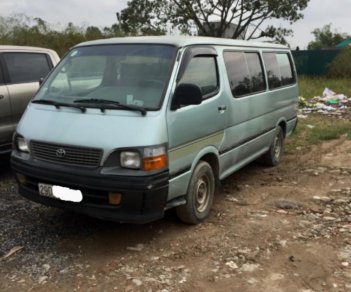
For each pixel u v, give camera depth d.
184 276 3.87
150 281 3.78
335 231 4.78
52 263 4.06
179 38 4.96
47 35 17.25
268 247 4.41
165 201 4.25
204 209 5.05
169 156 4.24
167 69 4.53
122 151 4.01
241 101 5.70
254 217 5.19
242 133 5.82
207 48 5.14
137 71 4.66
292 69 8.20
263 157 7.36
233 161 5.73
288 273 3.93
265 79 6.67
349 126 11.45
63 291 3.64
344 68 26.33
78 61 5.11
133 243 4.47
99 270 3.95
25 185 4.62
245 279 3.83
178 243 4.48
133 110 4.20
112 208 4.05
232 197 5.92
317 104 15.50
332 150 8.84
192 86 4.30
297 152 8.67
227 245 4.45
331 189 6.29
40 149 4.39
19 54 6.94
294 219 5.13
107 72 4.82
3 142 6.52
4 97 6.43
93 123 4.22
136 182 3.96
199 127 4.71
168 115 4.25
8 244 4.40
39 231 4.71
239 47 6.00
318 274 3.91
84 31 18.73
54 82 5.05
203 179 5.01
